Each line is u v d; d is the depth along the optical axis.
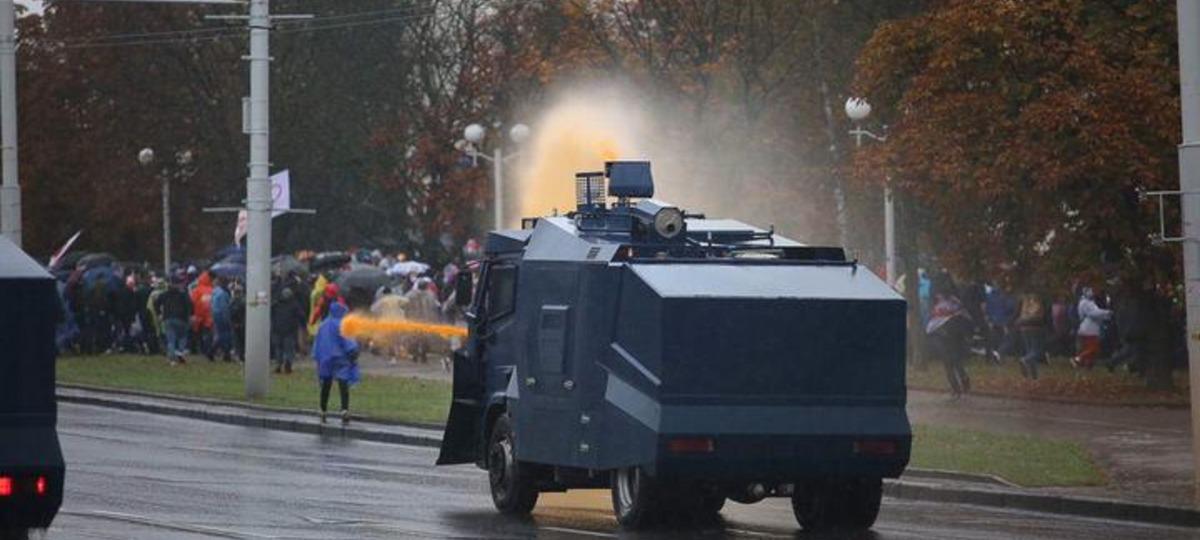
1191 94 64.69
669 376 56.34
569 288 60.28
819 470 57.22
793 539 56.81
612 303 58.25
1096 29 103.94
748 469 56.78
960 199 107.25
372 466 80.25
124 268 176.38
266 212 114.44
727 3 147.00
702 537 57.12
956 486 69.12
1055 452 77.62
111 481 71.94
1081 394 104.38
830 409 57.34
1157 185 101.19
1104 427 88.75
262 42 113.62
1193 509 61.47
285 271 151.12
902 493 70.19
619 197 63.72
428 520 61.09
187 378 129.38
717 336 56.50
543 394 61.22
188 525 58.16
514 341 63.53
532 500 62.97
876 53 109.75
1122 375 115.94
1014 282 111.31
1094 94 101.44
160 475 74.56
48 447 44.84
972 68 105.19
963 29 103.94
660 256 59.19
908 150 106.88
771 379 56.97
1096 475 70.44
